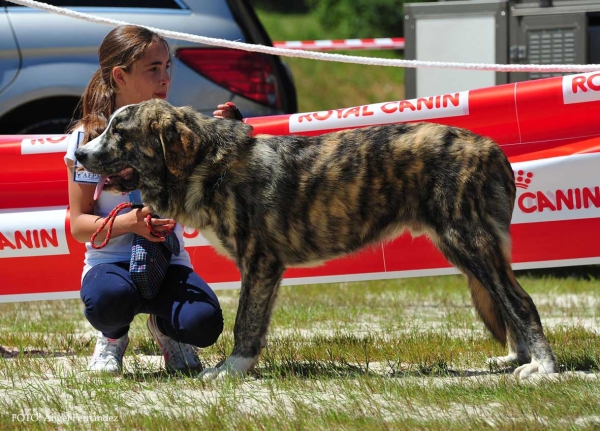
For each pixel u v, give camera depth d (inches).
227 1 575.8
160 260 368.5
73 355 431.2
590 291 633.0
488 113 480.7
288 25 2096.5
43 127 559.8
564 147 475.8
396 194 363.3
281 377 358.6
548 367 348.8
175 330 366.0
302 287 671.1
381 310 562.3
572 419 288.2
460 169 354.9
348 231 367.9
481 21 738.8
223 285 496.1
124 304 362.6
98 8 563.5
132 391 345.4
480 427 278.5
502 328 380.8
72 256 486.0
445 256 362.6
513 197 365.4
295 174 363.9
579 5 708.7
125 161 356.5
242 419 292.5
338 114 492.1
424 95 764.0
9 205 492.4
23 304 620.1
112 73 382.6
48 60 552.4
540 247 478.9
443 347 417.7
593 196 470.6
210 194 360.2
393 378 351.9
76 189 378.6
